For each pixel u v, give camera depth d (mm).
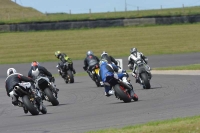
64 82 92625
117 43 174375
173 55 146625
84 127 37562
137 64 68062
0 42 178125
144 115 42125
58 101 61625
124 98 53281
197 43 169125
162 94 60344
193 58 135125
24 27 198250
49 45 173000
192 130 30703
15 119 47375
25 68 130875
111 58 63219
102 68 54750
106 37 184750
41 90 55844
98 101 58406
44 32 195375
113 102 55875
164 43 171500
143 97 58469
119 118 41375
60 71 90062
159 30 195500
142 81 67562
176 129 31250
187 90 63094
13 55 157750
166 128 31750
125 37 184375
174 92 61719
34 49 167000
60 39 182250
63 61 89250
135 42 175125
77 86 81562
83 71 118125
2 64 142625
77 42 177000
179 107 46281
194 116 37625
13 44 174875
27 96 48688
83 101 59625
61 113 49125
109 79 53719
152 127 32719
